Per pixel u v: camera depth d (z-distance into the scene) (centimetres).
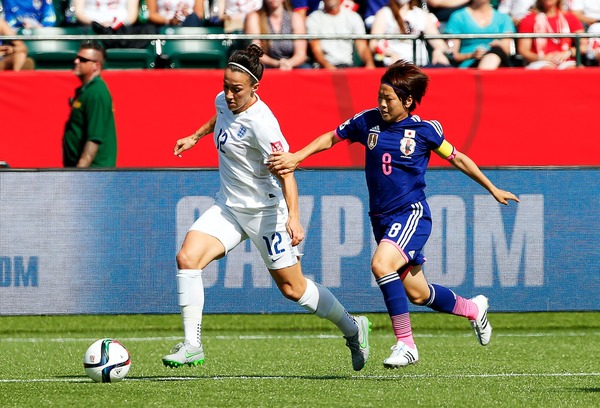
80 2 4366
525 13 4394
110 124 3666
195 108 3844
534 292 3228
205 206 3194
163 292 3192
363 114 2172
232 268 3189
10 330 3331
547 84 3859
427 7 4397
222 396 1914
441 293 2273
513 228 3225
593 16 4562
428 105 3856
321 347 2867
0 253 3169
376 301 3206
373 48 4197
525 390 2014
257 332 3269
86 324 3466
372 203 2181
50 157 3844
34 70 4088
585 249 3234
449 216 3209
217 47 4203
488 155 3859
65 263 3180
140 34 4181
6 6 4397
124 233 3188
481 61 4106
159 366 2467
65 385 2075
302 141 3838
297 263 2156
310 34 4159
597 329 3347
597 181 3234
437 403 1839
